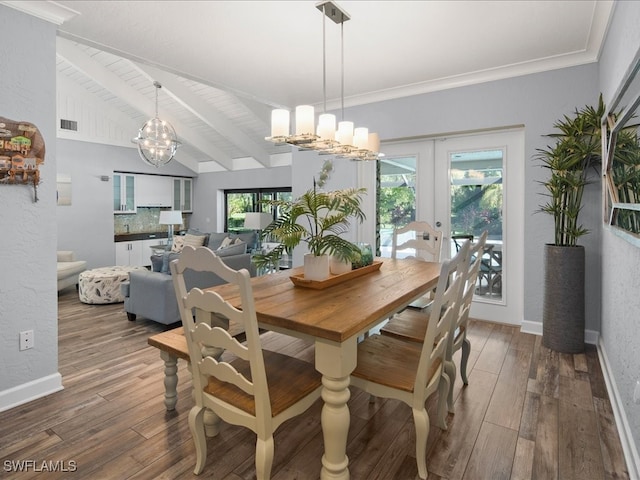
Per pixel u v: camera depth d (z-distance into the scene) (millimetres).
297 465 1755
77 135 6570
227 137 6445
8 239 2232
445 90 3824
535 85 3383
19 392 2291
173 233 8242
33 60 2295
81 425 2068
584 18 2566
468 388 2461
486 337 3402
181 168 8398
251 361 1415
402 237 4320
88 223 6754
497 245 3801
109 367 2848
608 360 2547
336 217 2178
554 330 3059
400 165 4316
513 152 3668
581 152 2861
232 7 2418
